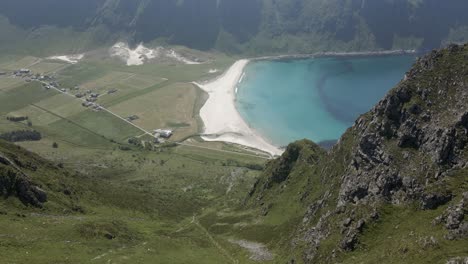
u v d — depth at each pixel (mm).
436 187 124125
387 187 138000
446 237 102875
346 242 126938
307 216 171000
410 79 155625
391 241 118625
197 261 161875
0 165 172000
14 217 157000
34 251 135000
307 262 136500
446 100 143875
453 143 130000
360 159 156000
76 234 157625
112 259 143375
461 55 152875
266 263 157125
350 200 148625
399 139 145250
